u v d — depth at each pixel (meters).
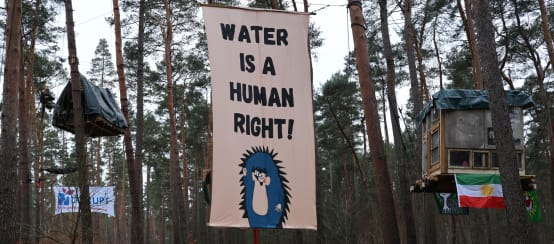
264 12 10.55
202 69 35.03
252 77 10.25
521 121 14.16
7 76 12.46
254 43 10.39
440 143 14.02
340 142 40.09
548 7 24.78
